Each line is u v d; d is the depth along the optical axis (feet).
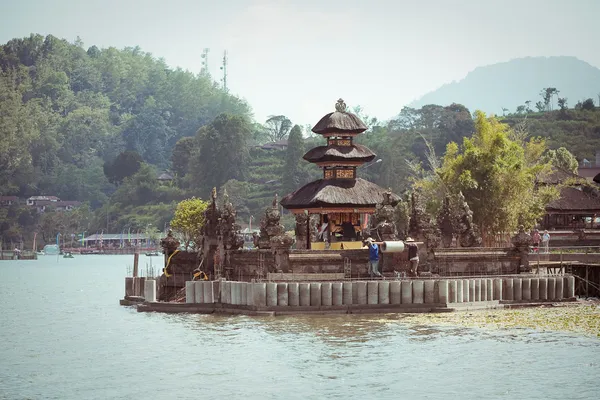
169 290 240.73
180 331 189.26
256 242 243.19
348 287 201.77
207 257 232.73
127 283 261.85
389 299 202.90
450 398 129.29
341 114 248.73
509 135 384.06
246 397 131.34
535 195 340.18
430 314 201.57
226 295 212.43
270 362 154.92
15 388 139.85
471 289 210.38
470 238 252.83
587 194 386.93
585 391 132.05
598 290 238.89
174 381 142.82
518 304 214.90
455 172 323.98
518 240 228.02
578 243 333.62
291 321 194.90
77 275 512.63
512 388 134.21
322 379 141.59
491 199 311.68
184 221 357.41
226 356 161.38
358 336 176.65
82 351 173.37
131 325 204.03
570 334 176.55
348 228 241.35
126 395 134.00
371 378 141.69
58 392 136.67
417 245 215.72
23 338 193.57
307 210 243.60
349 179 246.06
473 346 165.37
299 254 210.38
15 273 554.46
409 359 154.92
